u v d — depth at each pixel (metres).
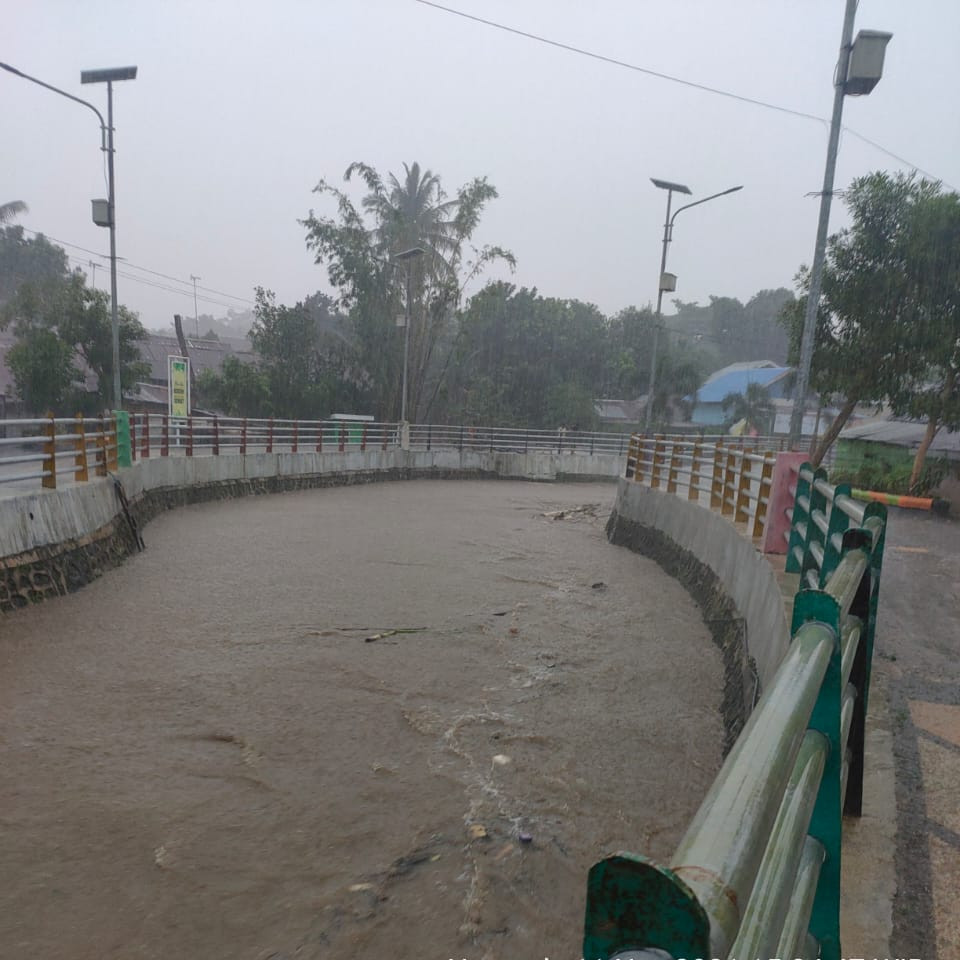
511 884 4.57
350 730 6.41
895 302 15.48
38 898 4.35
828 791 1.65
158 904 4.33
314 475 23.23
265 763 5.84
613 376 41.72
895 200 15.47
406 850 4.85
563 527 17.78
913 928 2.54
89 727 6.34
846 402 16.91
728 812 0.86
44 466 10.22
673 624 9.49
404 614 9.65
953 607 6.71
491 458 30.16
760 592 7.11
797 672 1.32
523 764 5.93
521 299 40.94
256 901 4.38
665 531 13.41
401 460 27.16
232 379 31.20
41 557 9.55
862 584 2.82
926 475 15.41
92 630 8.64
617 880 0.66
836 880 1.65
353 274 33.59
